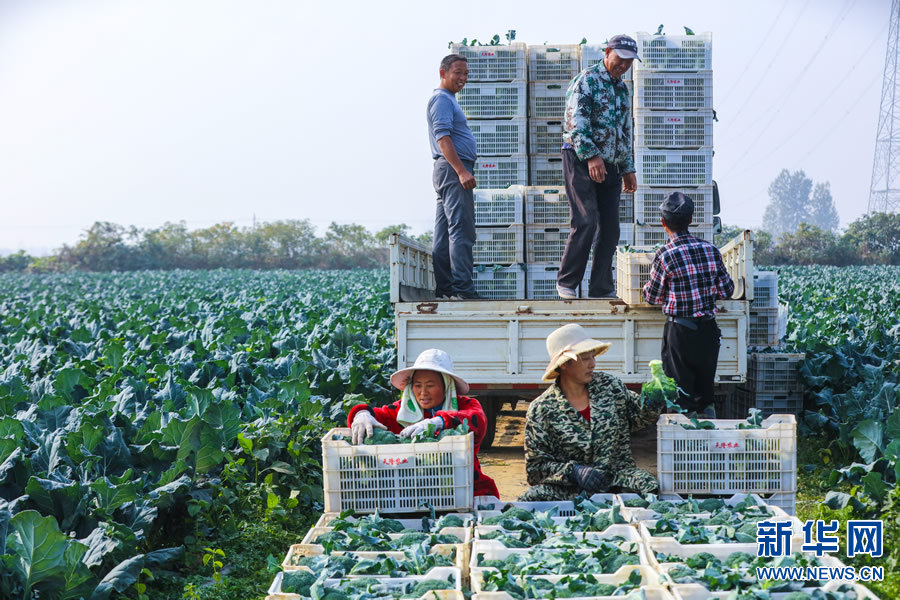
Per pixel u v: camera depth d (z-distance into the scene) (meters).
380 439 5.89
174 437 7.21
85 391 10.19
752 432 5.98
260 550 7.08
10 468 6.44
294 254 105.38
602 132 9.43
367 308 22.98
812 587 4.60
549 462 6.25
